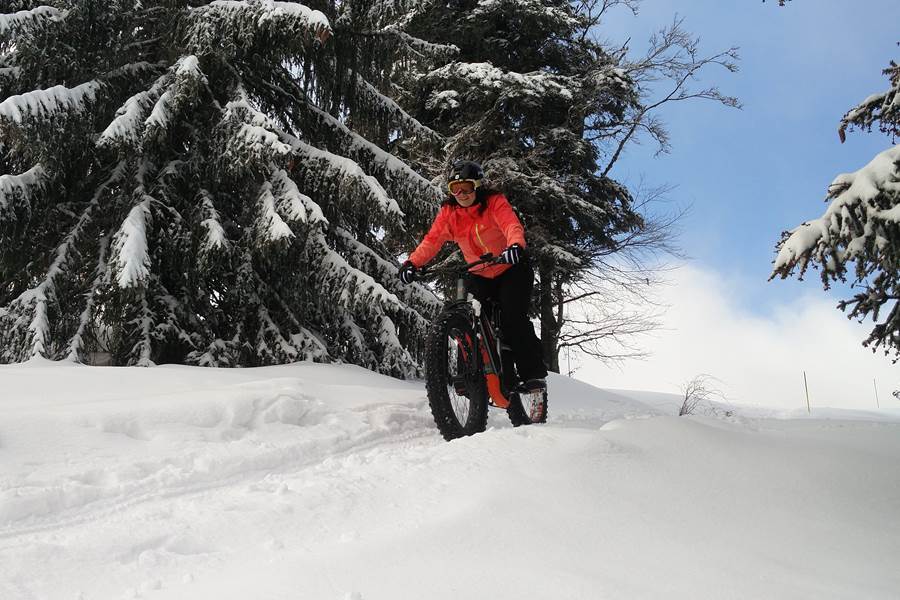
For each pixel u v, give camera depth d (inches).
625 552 67.2
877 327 205.9
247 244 275.9
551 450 103.5
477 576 60.2
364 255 335.0
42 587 66.4
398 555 65.1
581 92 589.3
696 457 102.3
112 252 252.5
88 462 115.8
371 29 334.6
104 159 295.3
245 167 263.6
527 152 576.7
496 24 621.6
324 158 301.4
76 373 177.0
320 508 84.0
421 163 537.3
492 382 150.3
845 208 159.6
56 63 277.4
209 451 125.6
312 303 314.8
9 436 121.5
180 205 291.4
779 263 168.6
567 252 547.8
